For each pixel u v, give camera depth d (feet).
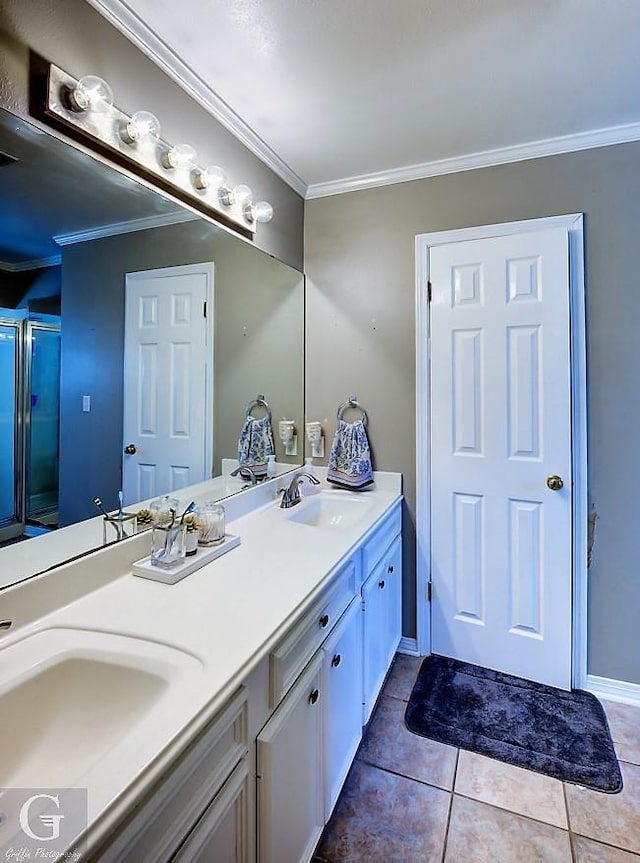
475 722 5.93
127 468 4.65
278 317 7.32
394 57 4.81
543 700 6.35
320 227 7.84
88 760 2.70
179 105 4.99
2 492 3.43
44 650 3.01
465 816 4.65
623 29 4.43
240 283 6.34
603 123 6.05
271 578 4.13
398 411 7.44
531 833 4.46
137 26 4.27
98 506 4.25
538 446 6.61
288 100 5.52
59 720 2.85
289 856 3.50
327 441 7.88
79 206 4.03
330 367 7.85
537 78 5.16
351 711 4.97
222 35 4.48
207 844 2.49
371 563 5.75
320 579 4.12
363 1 4.10
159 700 2.60
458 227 7.02
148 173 4.51
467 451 7.01
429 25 4.38
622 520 6.36
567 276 6.35
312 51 4.71
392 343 7.45
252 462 6.78
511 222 6.72
